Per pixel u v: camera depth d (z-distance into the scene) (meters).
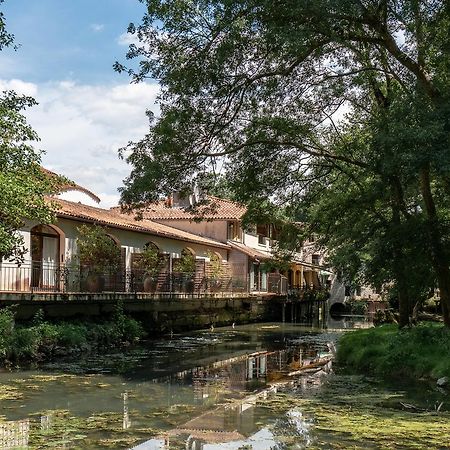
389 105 15.99
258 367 17.09
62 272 20.91
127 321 22.66
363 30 14.66
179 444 8.29
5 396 11.63
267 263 22.61
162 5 13.98
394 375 14.55
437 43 13.85
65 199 25.83
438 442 8.32
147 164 15.49
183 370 16.05
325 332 32.16
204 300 32.31
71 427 9.20
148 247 27.94
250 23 13.20
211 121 15.45
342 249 18.19
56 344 17.73
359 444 8.25
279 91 15.95
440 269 15.86
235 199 18.69
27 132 14.43
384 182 15.13
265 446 8.19
